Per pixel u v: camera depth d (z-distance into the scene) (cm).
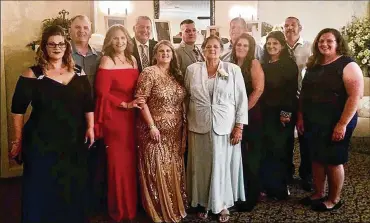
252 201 288
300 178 355
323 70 270
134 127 266
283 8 453
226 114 260
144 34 291
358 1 462
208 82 259
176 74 263
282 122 296
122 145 261
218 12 433
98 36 308
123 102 258
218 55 261
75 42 275
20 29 346
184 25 297
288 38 328
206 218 271
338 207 286
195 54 299
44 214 240
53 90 231
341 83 261
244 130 286
